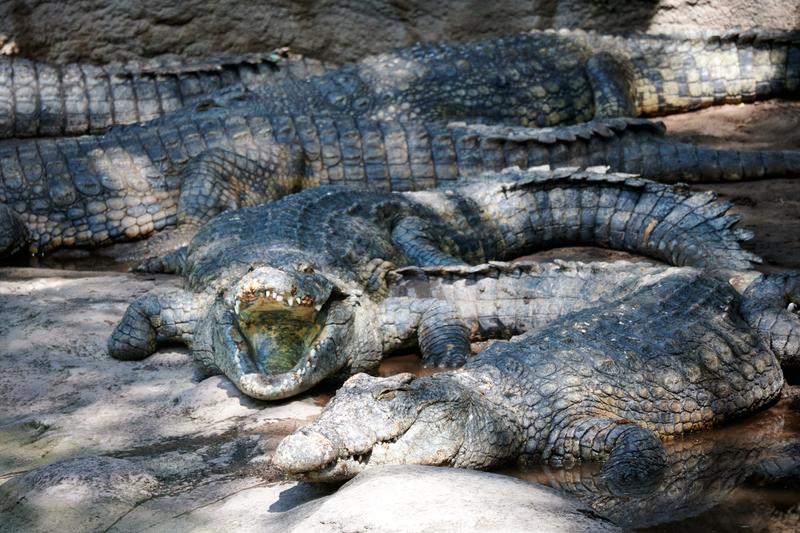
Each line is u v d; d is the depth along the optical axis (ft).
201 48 36.42
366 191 23.71
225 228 21.35
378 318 19.34
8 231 26.03
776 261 22.06
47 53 35.47
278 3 36.24
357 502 11.36
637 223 23.54
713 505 12.66
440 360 18.62
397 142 28.14
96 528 12.12
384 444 12.96
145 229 27.58
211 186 27.07
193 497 12.91
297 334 17.79
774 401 17.16
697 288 18.13
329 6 36.50
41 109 34.12
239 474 13.69
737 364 16.55
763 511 12.46
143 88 34.96
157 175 27.76
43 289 23.00
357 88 32.42
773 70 33.91
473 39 36.52
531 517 10.87
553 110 32.65
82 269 26.16
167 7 35.78
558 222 24.27
